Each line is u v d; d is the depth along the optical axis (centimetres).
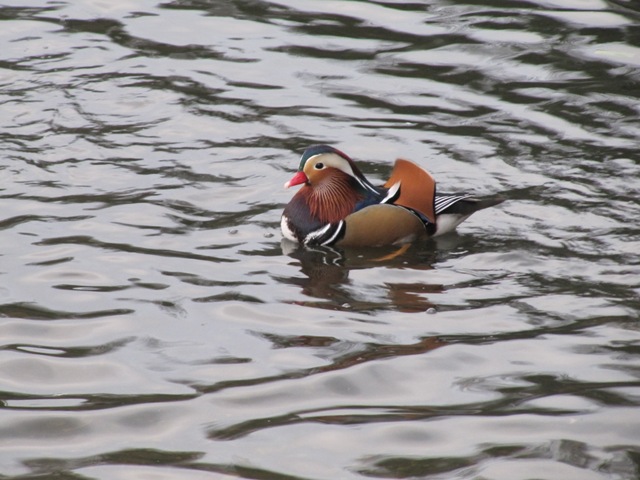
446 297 1184
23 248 1285
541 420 922
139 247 1299
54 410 941
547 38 1997
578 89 1795
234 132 1661
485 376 1005
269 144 1623
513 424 916
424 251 1322
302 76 1867
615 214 1391
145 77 1855
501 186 1484
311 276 1241
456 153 1588
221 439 898
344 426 916
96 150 1588
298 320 1123
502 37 2008
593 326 1105
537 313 1138
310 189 1353
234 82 1841
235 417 934
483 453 872
